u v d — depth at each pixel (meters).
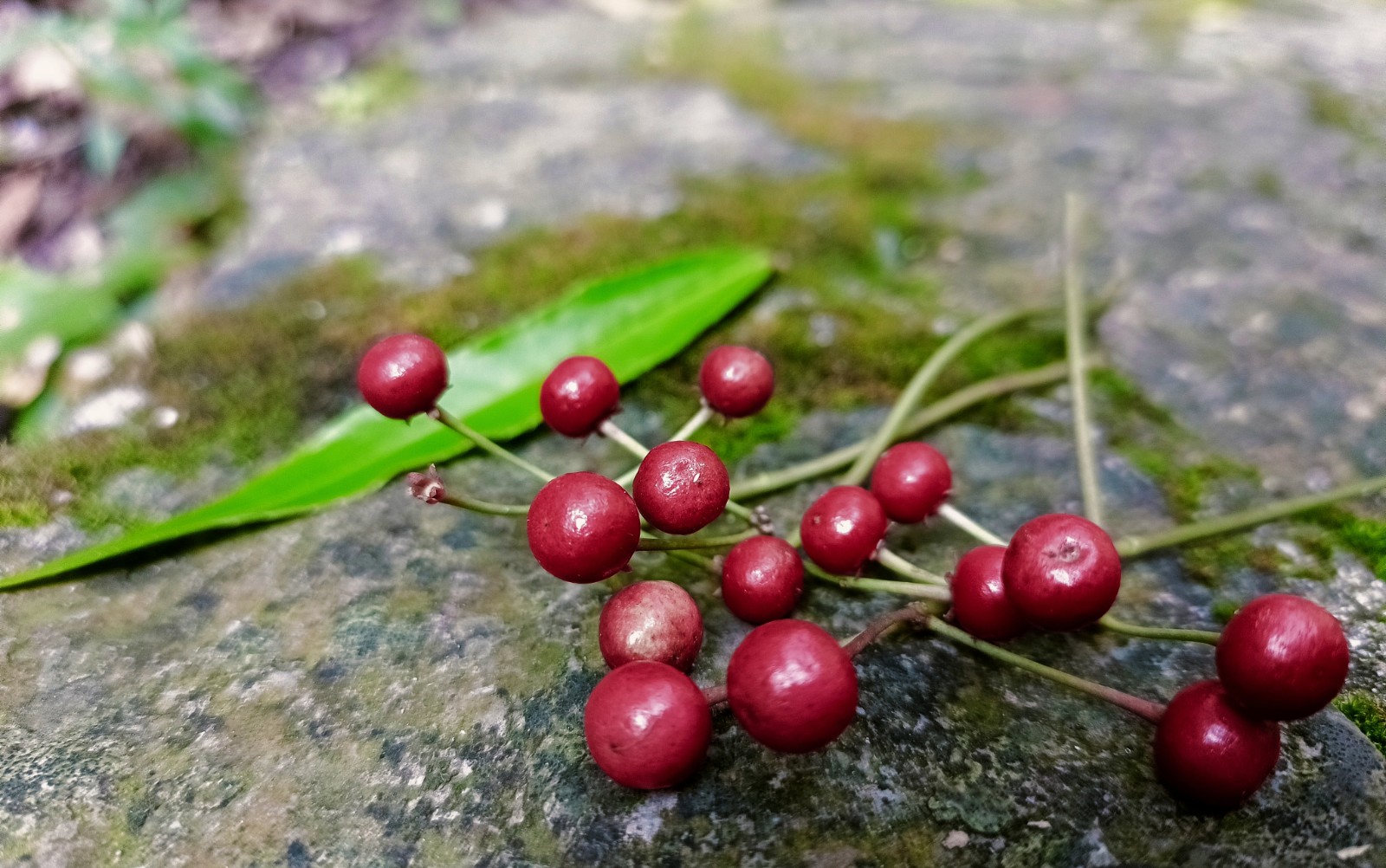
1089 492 0.09
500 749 0.07
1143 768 0.07
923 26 0.22
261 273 0.13
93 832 0.06
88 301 0.12
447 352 0.11
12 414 0.11
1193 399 0.10
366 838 0.06
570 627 0.08
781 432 0.10
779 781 0.06
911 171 0.15
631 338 0.10
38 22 0.15
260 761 0.07
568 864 0.06
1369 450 0.10
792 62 0.20
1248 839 0.06
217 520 0.08
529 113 0.17
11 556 0.09
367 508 0.09
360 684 0.07
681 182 0.15
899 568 0.07
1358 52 0.20
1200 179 0.15
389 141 0.16
